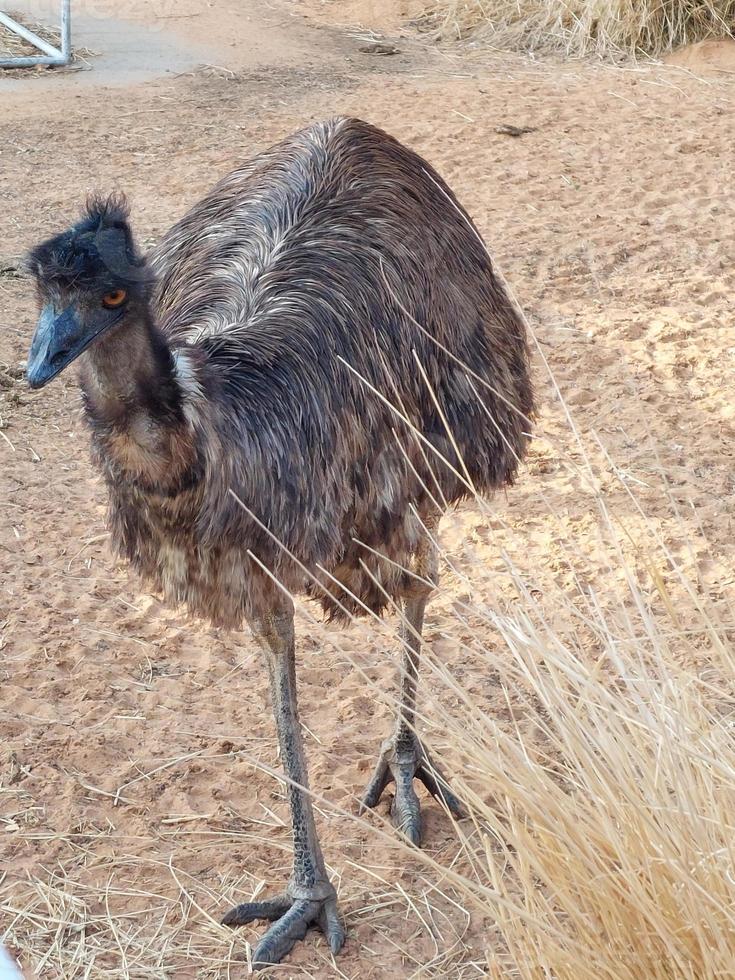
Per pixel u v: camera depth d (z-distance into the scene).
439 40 9.29
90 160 6.68
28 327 4.96
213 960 2.93
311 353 2.83
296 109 7.59
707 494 4.02
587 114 7.41
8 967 2.78
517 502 4.03
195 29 9.41
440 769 3.26
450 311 3.12
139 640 3.62
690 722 2.64
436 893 3.03
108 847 3.13
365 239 3.03
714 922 2.51
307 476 2.78
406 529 2.98
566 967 2.58
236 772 3.28
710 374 4.60
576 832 2.62
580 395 4.47
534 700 3.41
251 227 3.10
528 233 5.77
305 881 2.96
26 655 3.55
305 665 3.55
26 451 4.26
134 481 2.67
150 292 2.56
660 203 6.10
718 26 8.66
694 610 3.60
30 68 8.34
